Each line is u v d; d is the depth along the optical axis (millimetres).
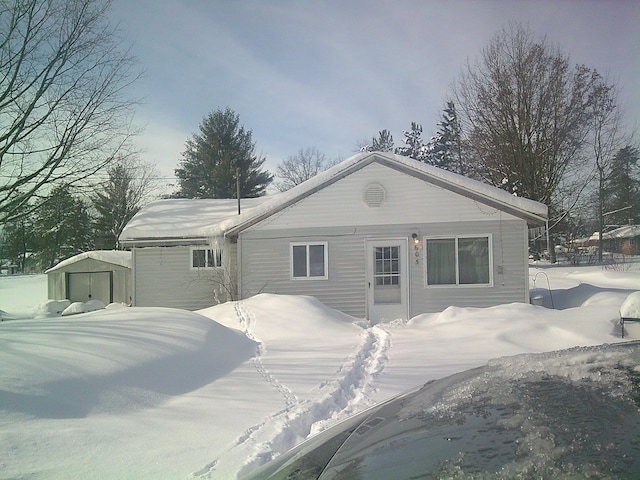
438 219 14555
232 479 3498
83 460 3744
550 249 36000
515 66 32250
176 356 6766
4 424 4137
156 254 17891
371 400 5758
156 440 4227
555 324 9867
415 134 53938
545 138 32219
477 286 14320
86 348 6094
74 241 42688
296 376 6855
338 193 14945
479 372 2984
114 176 21172
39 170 16281
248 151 45062
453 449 1901
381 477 1868
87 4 15617
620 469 1520
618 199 41781
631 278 23250
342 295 14805
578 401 2070
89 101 16266
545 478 1561
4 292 34688
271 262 15109
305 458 2373
